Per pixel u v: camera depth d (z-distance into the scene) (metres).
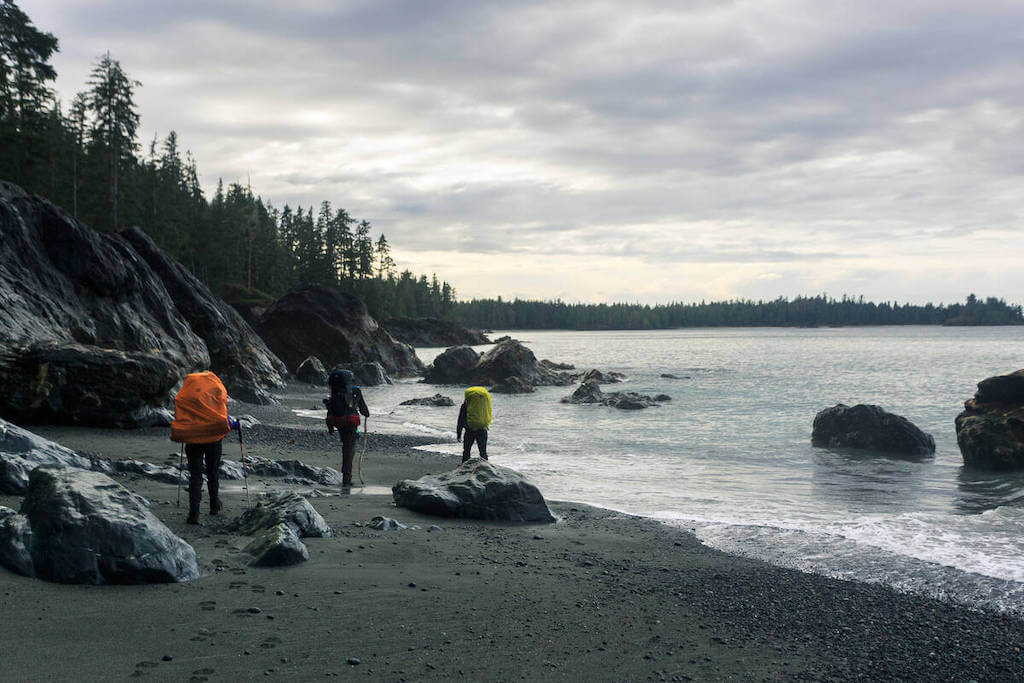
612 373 53.09
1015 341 160.25
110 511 6.06
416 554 7.66
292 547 6.79
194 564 6.23
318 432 21.00
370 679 4.38
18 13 54.88
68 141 72.00
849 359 85.31
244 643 4.79
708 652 5.44
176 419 8.17
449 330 149.88
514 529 9.63
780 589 7.38
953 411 32.44
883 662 5.46
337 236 125.50
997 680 5.18
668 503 12.61
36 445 9.87
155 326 26.38
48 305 20.45
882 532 10.20
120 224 71.94
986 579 7.91
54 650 4.42
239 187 127.56
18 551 5.66
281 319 60.28
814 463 18.06
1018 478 15.95
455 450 19.08
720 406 34.56
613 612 6.24
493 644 5.20
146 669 4.26
